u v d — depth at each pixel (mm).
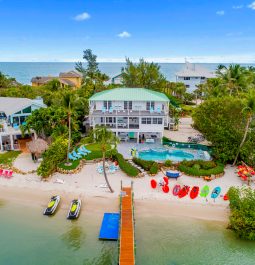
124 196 31516
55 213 29922
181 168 38219
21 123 49625
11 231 27281
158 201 31594
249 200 27531
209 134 43781
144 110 49500
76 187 34375
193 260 23953
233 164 41031
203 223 28422
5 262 23688
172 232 27125
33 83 106500
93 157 41562
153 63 80812
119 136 50531
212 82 74375
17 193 33562
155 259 23969
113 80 109000
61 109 44812
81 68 113750
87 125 54406
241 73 62719
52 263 23625
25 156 43625
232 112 42594
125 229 25719
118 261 22359
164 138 50656
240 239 26562
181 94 90688
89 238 26281
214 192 32094
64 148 40562
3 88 84625
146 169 38156
